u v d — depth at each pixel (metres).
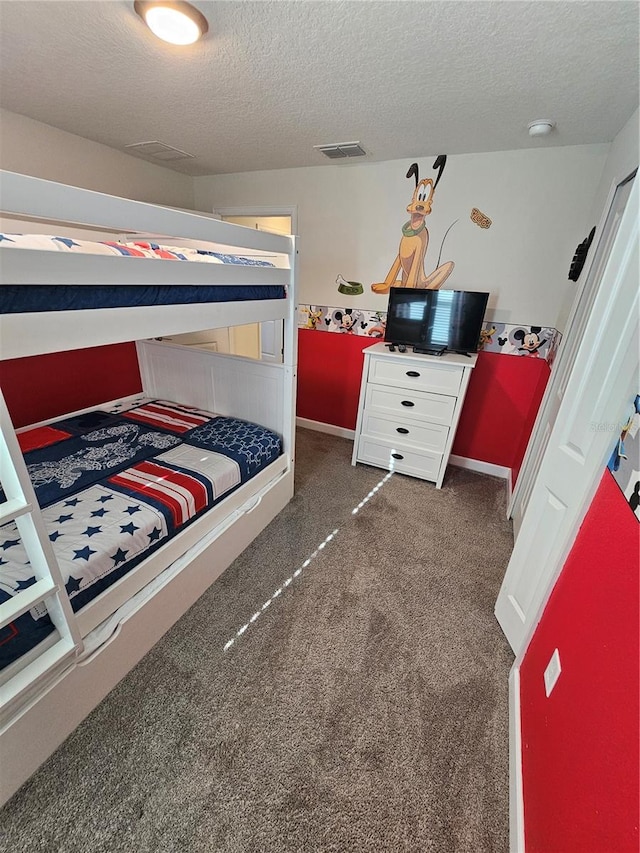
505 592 1.66
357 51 1.34
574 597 1.10
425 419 2.71
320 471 3.01
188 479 1.76
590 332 1.25
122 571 1.38
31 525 0.94
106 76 1.57
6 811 1.05
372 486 2.82
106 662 1.29
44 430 2.26
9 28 1.25
